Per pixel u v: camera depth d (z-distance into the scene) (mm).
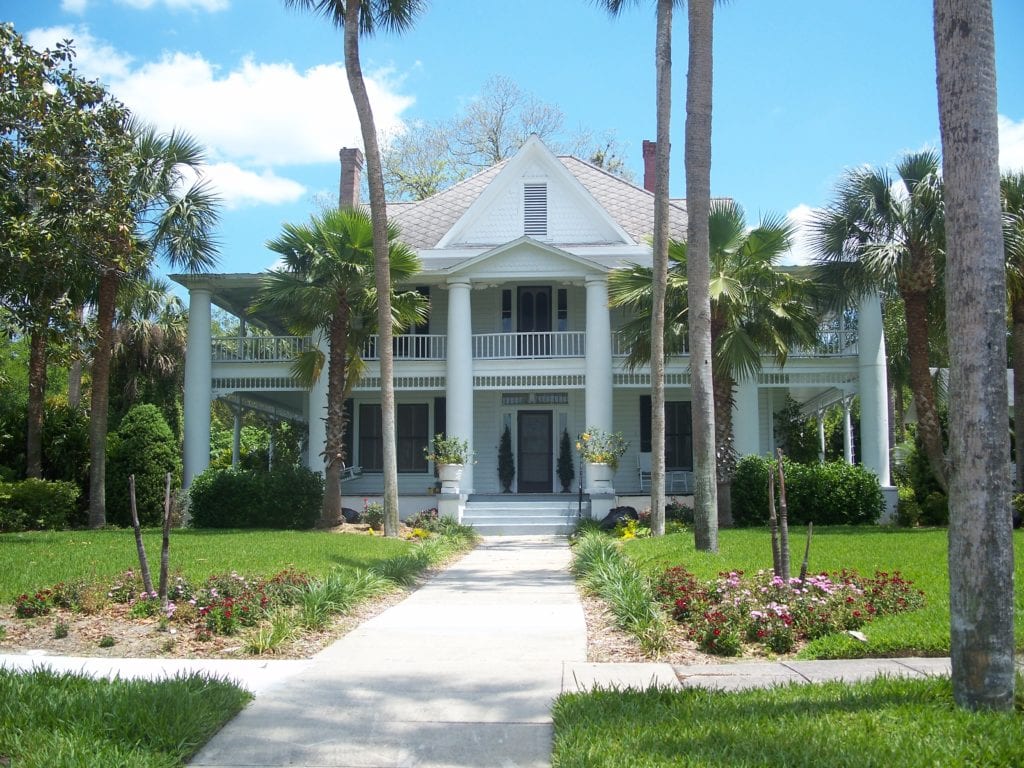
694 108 15938
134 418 25406
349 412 28812
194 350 25938
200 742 6031
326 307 21719
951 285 6043
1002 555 5840
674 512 23594
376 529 23750
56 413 25656
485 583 14359
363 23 22031
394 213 31203
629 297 21344
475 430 28469
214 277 25828
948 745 5199
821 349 25344
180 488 26000
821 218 20719
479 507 25406
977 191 5992
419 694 7246
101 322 22734
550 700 7023
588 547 16266
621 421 27984
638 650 8828
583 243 27172
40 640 9141
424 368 26766
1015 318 20125
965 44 6078
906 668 7660
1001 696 5797
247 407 30359
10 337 16609
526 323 28062
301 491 23859
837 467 22609
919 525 21672
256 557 15031
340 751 5930
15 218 15453
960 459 5945
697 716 6098
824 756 5133
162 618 9586
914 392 20062
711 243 20453
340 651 8898
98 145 16328
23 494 22109
